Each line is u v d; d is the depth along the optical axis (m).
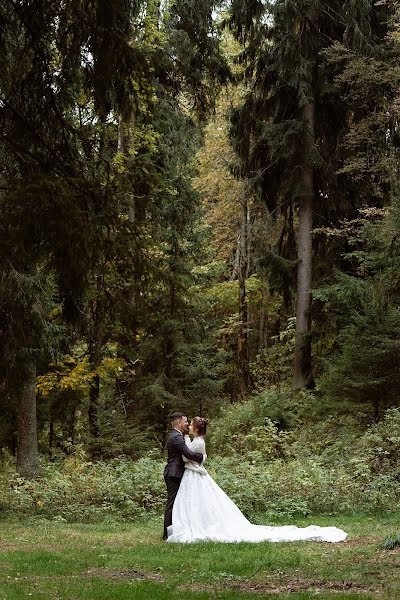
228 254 33.31
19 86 7.79
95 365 20.44
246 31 23.03
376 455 15.54
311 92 22.44
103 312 8.05
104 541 10.05
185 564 7.75
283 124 22.20
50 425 23.92
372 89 20.30
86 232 7.02
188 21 20.16
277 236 26.06
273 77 23.41
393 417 16.55
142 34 17.80
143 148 20.94
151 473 14.34
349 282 20.05
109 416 20.83
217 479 13.62
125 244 7.31
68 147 7.89
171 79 20.38
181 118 21.45
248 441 19.61
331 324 23.44
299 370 23.00
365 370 17.84
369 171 20.62
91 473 15.32
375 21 22.73
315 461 14.94
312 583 6.71
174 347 22.97
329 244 23.92
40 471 17.05
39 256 7.25
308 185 22.89
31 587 6.51
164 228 21.92
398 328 17.34
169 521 10.10
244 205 29.09
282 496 13.12
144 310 8.09
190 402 23.33
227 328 30.98
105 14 7.47
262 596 6.00
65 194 7.03
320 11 22.86
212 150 29.75
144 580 6.85
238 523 10.05
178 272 22.81
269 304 32.78
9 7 7.54
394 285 16.91
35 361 13.20
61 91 7.98
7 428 19.84
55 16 7.41
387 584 6.56
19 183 7.14
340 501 13.08
